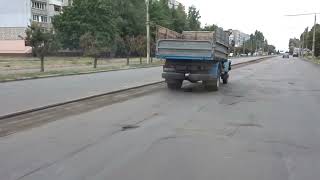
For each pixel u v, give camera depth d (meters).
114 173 7.04
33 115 13.11
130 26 102.25
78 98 17.03
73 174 6.96
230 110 14.58
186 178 6.81
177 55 20.92
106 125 11.41
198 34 25.03
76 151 8.49
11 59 63.09
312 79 31.73
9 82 24.94
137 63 56.91
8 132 10.42
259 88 23.67
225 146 9.06
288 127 11.45
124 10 101.56
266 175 7.04
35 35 34.81
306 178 6.91
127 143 9.25
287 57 133.62
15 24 93.44
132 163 7.65
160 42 21.19
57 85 23.06
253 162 7.82
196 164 7.63
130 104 15.86
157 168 7.35
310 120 12.69
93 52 44.06
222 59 23.72
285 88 23.94
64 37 87.38
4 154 8.22
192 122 11.98
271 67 53.34
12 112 13.25
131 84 24.14
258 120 12.54
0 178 6.73
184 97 18.44
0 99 16.62
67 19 87.56
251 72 40.75
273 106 15.88
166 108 14.84
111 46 88.62
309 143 9.50
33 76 28.61
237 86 24.83
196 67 21.25
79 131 10.55
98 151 8.51
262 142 9.52
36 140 9.49
